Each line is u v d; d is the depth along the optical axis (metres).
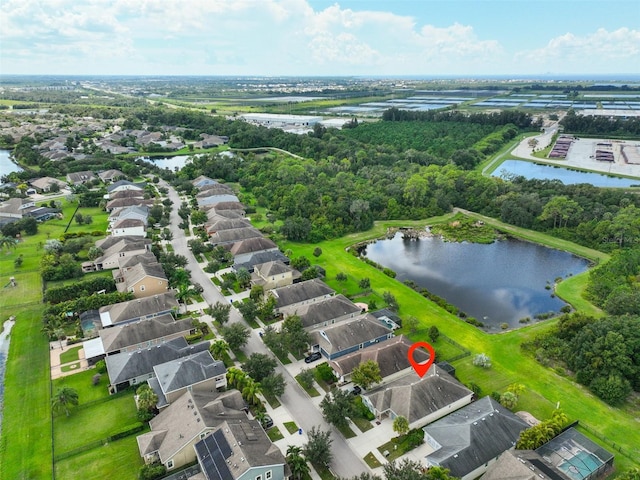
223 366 80.75
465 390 77.38
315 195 186.12
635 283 113.06
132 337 91.75
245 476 56.72
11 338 97.31
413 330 100.81
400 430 67.81
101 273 128.25
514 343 97.25
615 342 81.81
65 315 101.88
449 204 190.88
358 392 80.38
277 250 137.38
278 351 89.44
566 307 112.81
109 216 172.62
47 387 82.12
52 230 161.75
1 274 126.50
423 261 146.25
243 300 113.75
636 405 78.38
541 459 60.78
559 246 155.50
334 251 149.00
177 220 176.12
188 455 64.62
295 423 73.12
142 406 72.75
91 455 67.12
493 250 156.00
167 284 116.25
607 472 63.81
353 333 91.88
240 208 182.25
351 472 63.66
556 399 79.38
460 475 60.69
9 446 68.88
